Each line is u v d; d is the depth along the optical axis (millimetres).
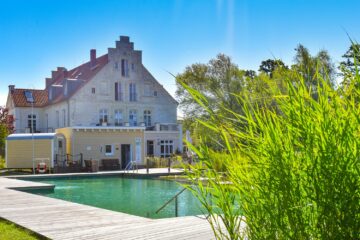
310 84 1874
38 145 32156
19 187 17719
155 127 37844
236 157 1865
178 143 38219
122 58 40156
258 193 1778
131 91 40469
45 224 7961
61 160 34438
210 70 35594
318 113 1690
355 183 1518
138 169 29562
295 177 1657
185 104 30141
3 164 35031
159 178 23625
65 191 19156
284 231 1643
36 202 11703
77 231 7164
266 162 1751
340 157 1555
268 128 1786
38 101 46031
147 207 13648
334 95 1715
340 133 1596
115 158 35188
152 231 6977
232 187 1882
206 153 1946
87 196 17203
